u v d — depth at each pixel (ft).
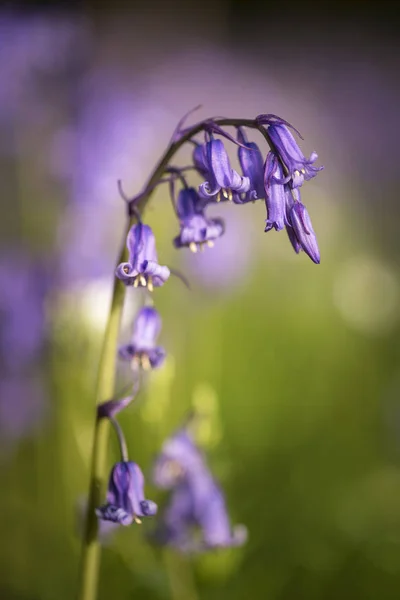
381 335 3.23
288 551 2.35
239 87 6.07
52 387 2.35
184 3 6.32
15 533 2.34
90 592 1.74
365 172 5.11
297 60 6.91
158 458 2.04
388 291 3.35
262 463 2.59
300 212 1.62
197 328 2.64
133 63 5.94
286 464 2.60
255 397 2.82
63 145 2.73
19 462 2.40
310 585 2.31
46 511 2.37
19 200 2.77
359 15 7.19
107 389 1.72
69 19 3.09
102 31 5.91
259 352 2.96
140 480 1.67
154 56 6.03
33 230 2.74
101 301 2.30
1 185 2.82
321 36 7.11
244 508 2.34
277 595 2.28
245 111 5.90
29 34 2.99
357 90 6.55
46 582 2.28
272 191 1.61
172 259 2.63
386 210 4.30
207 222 1.73
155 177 1.70
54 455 2.39
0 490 2.39
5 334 2.31
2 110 2.89
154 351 1.79
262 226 3.44
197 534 2.07
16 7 3.08
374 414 2.89
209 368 2.66
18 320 2.31
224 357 2.90
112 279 2.36
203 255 2.64
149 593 2.22
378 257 3.86
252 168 1.64
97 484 1.72
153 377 2.14
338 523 2.41
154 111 3.04
